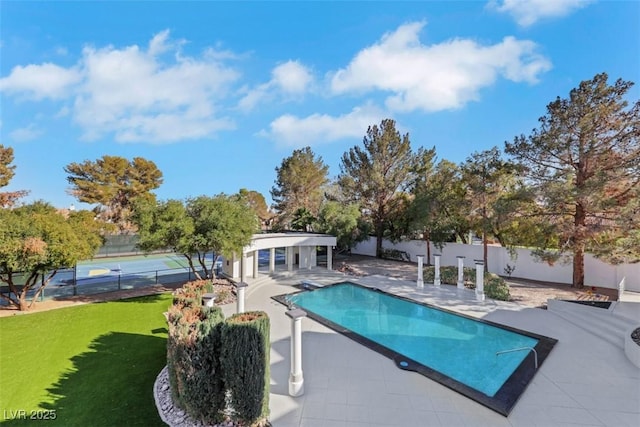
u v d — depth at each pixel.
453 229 21.36
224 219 13.62
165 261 28.05
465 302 13.54
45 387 6.82
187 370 5.45
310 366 7.74
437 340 9.88
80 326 10.66
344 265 23.56
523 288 15.99
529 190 14.71
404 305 13.59
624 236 12.61
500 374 7.59
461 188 20.69
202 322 5.75
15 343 9.21
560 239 14.77
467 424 5.50
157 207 13.23
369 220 27.89
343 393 6.51
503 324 10.70
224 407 5.54
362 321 11.77
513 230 17.02
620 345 8.84
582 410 5.87
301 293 15.41
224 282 16.81
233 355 5.34
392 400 6.25
